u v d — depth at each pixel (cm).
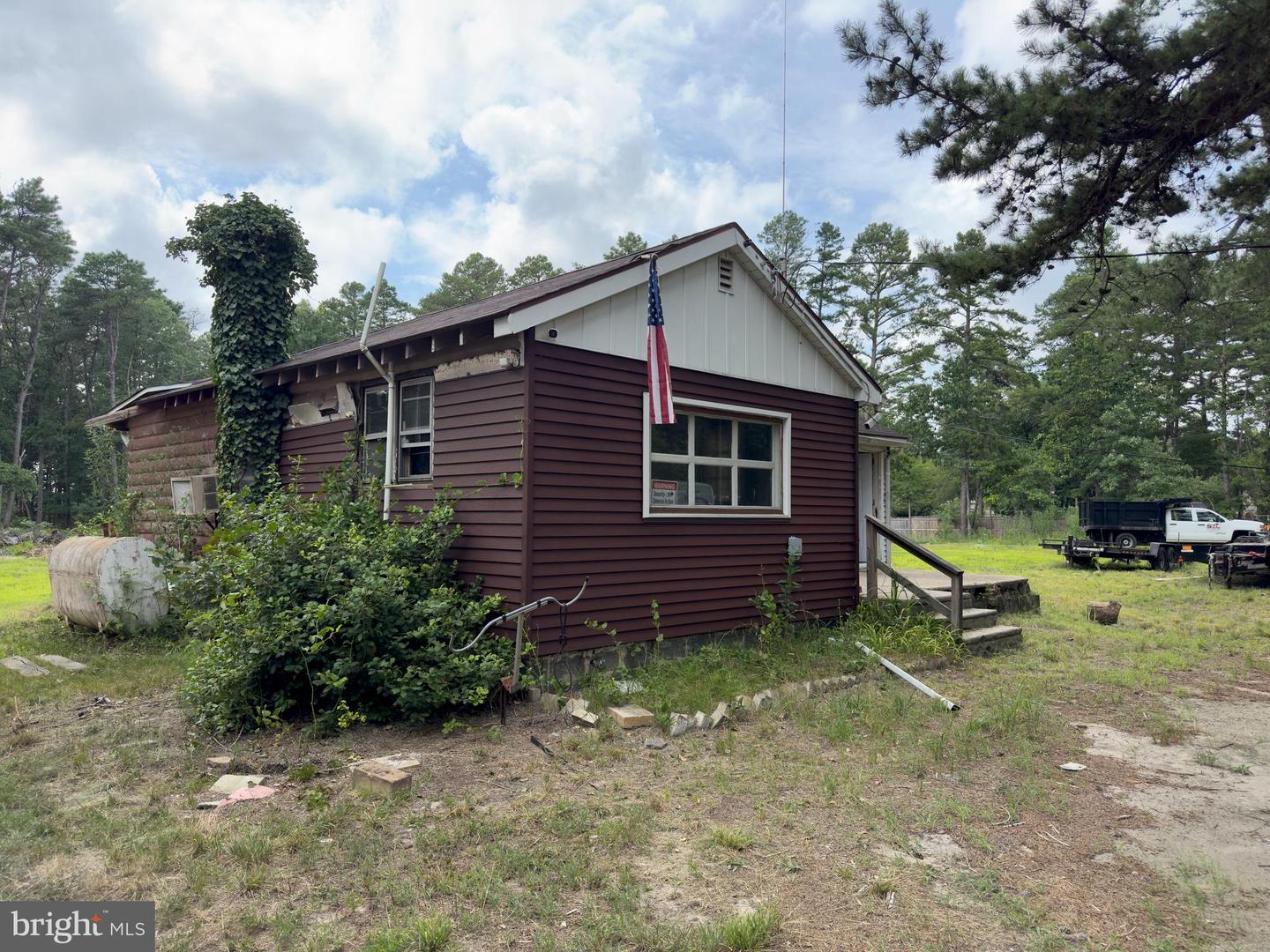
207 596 716
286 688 617
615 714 619
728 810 450
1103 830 429
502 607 708
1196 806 467
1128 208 771
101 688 739
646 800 462
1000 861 388
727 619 872
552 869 369
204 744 566
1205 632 1138
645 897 346
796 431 977
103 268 6269
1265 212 886
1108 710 696
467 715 639
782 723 629
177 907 330
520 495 696
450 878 356
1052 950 305
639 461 792
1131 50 653
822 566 999
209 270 1120
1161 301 1027
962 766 530
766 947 305
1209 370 4375
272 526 668
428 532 738
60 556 1044
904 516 6069
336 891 349
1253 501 4138
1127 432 4197
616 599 761
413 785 481
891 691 727
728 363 893
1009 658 916
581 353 741
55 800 457
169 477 1291
